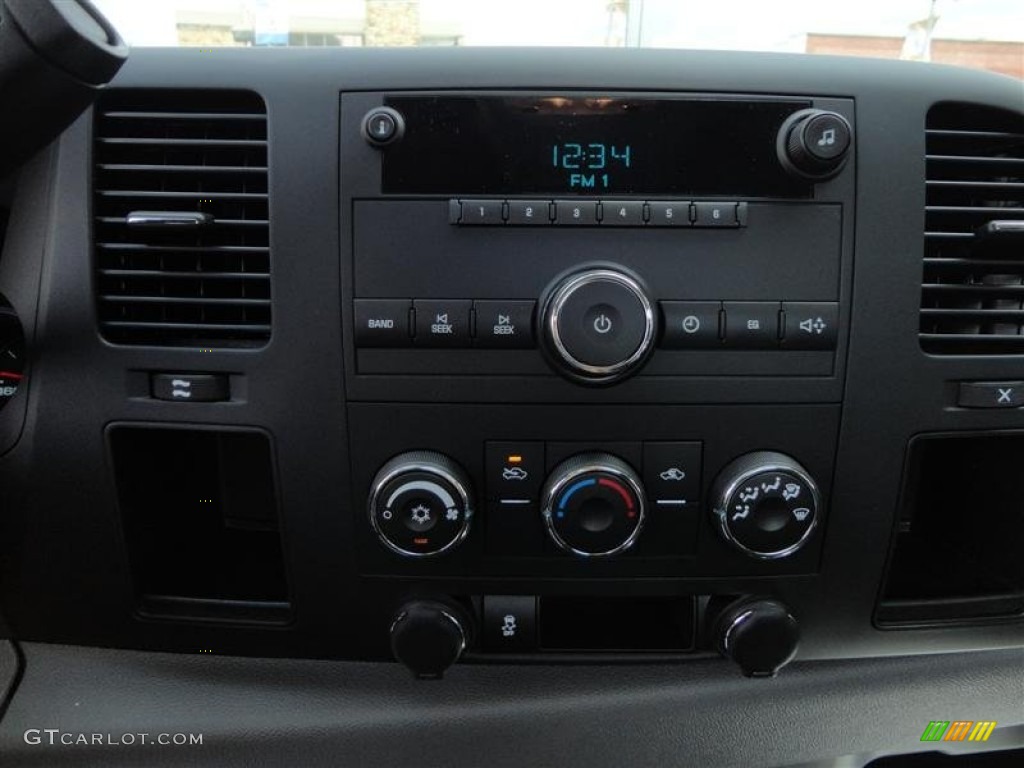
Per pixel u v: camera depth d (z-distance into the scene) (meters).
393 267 0.64
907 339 0.67
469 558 0.68
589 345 0.61
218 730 0.75
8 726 0.76
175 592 0.76
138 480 0.73
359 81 0.64
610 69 0.64
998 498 0.79
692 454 0.66
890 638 0.73
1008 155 0.71
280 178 0.65
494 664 0.71
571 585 0.69
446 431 0.66
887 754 0.79
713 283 0.64
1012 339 0.69
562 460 0.66
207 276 0.67
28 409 0.69
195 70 0.66
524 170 0.64
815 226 0.65
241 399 0.67
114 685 0.76
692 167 0.64
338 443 0.67
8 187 0.71
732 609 0.69
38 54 0.47
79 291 0.68
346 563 0.69
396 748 0.75
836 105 0.65
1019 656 0.79
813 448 0.67
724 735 0.76
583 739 0.75
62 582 0.72
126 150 0.68
